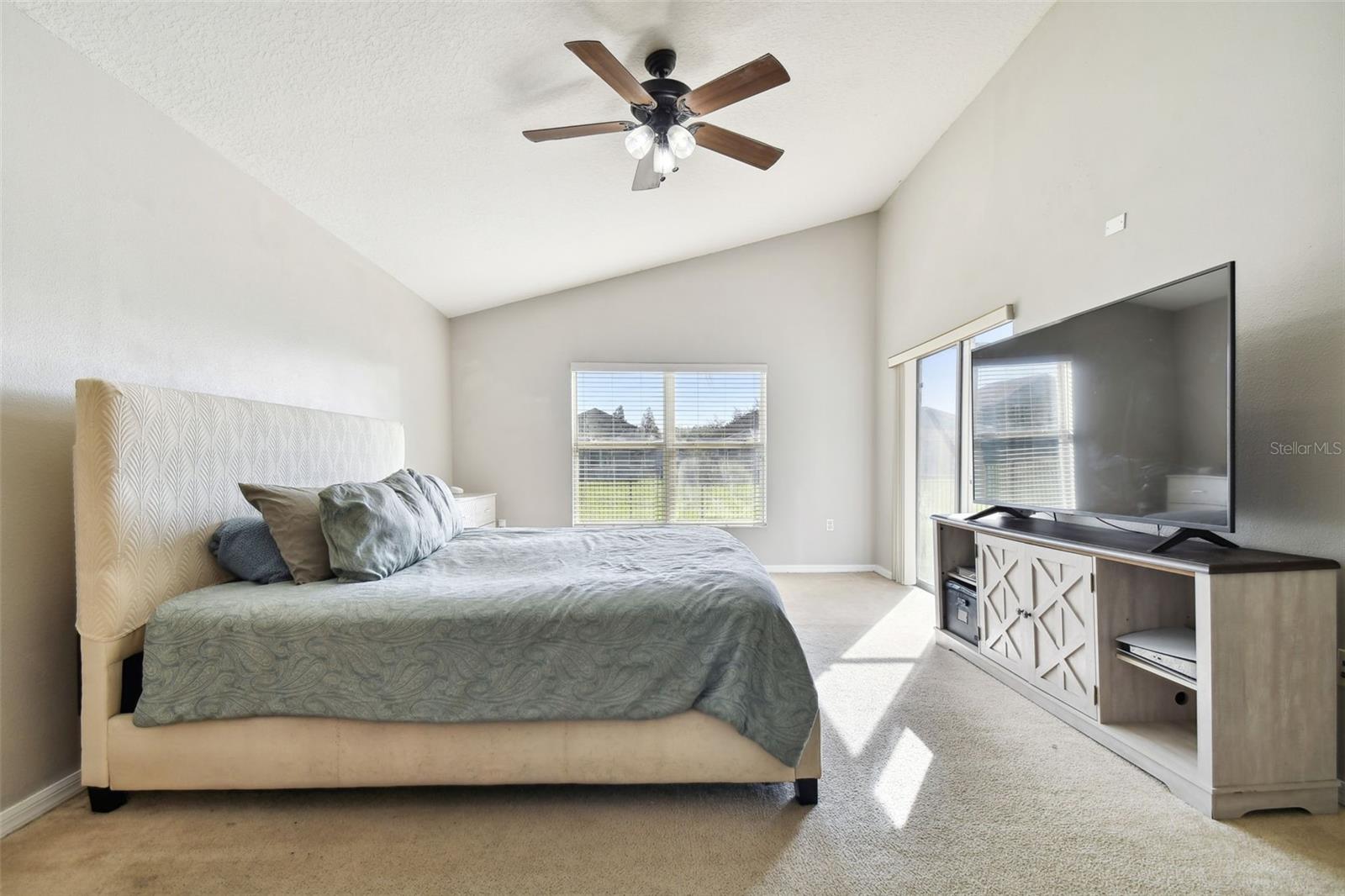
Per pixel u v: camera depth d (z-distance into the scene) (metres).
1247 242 2.06
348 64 2.18
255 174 2.71
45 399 1.77
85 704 1.71
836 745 2.10
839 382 5.43
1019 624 2.54
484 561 2.42
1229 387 1.82
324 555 2.11
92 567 1.70
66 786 1.80
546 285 5.11
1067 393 2.52
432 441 4.92
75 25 1.77
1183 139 2.31
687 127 2.56
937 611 3.30
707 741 1.72
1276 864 1.46
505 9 2.12
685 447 5.42
